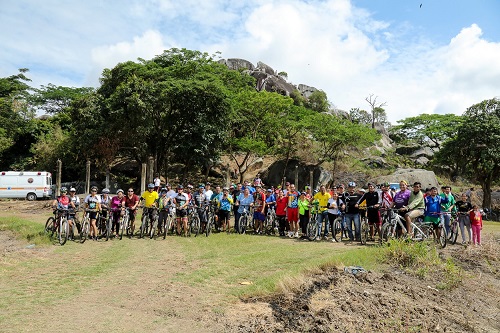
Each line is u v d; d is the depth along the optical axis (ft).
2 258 29.17
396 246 30.19
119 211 40.40
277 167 108.17
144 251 33.58
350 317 18.17
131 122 87.04
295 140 104.42
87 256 31.19
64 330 16.11
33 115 136.56
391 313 19.31
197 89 84.58
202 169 116.37
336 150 103.60
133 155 104.78
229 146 106.93
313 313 18.31
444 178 128.77
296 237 43.06
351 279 23.43
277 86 170.81
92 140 92.84
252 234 45.88
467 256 33.30
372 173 110.11
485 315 21.88
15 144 130.41
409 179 96.53
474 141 97.35
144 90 84.64
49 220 39.50
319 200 40.86
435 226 36.47
